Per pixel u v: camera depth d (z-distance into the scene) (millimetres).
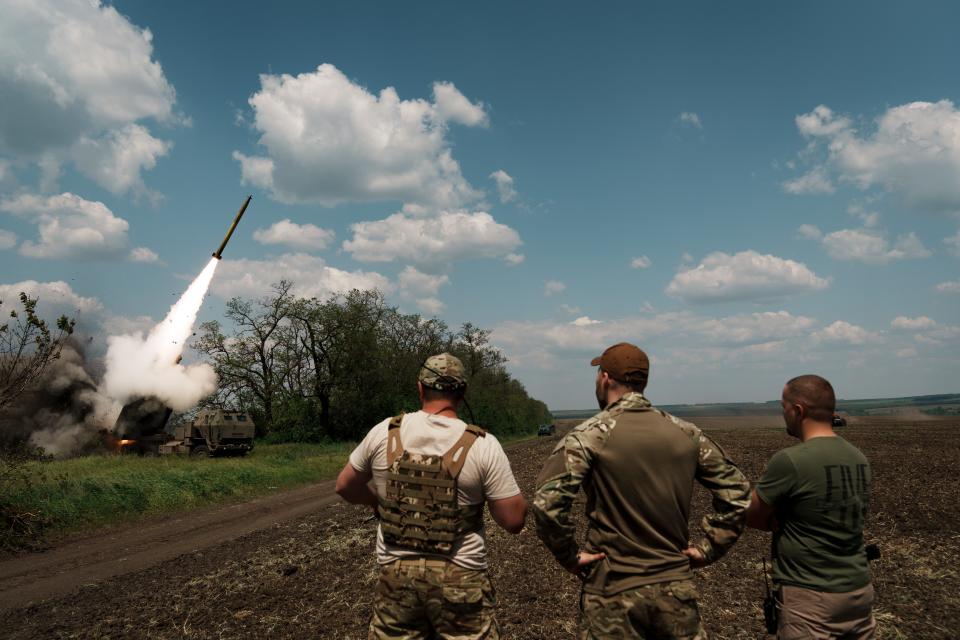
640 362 2982
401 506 2783
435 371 2982
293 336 47000
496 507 2836
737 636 5258
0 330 11984
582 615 2809
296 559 8953
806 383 3146
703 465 2855
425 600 2721
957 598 6074
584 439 2793
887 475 16141
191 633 5973
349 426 47844
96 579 8875
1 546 10945
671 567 2678
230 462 24234
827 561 2908
